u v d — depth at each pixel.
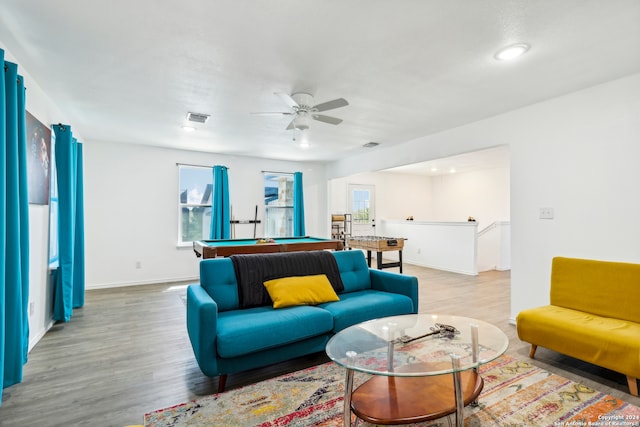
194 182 5.88
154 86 2.88
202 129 4.31
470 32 2.03
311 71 2.57
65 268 3.44
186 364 2.49
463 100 3.19
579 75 2.63
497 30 2.01
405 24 1.95
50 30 2.03
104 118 3.83
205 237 5.95
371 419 1.48
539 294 3.20
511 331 3.20
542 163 3.20
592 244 2.83
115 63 2.46
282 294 2.60
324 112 3.55
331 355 1.71
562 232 3.04
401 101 3.22
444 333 1.99
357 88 2.90
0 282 1.86
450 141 4.24
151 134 4.59
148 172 5.38
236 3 1.76
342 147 5.40
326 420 1.81
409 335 1.97
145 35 2.08
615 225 2.70
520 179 3.38
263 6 1.78
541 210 3.20
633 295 2.36
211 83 2.81
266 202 6.53
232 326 2.13
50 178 3.22
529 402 1.97
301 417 1.84
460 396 1.52
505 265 6.90
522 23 1.93
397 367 1.58
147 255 5.37
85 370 2.38
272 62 2.43
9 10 1.82
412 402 1.62
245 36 2.08
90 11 1.83
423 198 9.46
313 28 1.99
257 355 2.17
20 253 2.27
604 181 2.77
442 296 4.54
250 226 6.29
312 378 2.27
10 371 2.06
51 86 2.89
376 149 5.58
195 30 2.02
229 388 2.15
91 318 3.56
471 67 2.50
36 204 2.83
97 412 1.88
